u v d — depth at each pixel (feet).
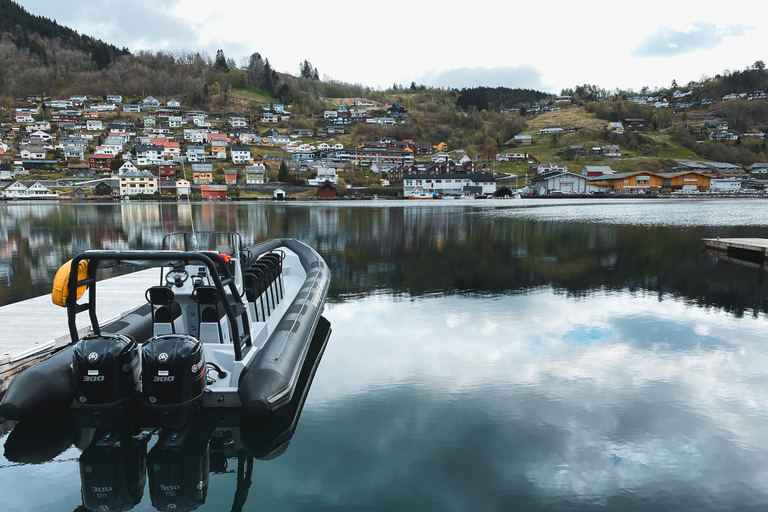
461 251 65.36
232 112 600.39
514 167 453.99
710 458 15.72
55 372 17.54
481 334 29.25
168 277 19.22
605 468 15.12
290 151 469.16
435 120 639.35
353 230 95.50
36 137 429.38
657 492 13.92
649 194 334.03
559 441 16.74
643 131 547.08
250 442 16.88
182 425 17.31
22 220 125.80
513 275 48.73
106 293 32.89
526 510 13.05
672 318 32.89
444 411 19.06
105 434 17.37
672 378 22.53
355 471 14.92
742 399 20.27
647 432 17.46
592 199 298.56
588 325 31.30
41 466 15.52
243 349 19.19
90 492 14.10
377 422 18.15
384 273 49.78
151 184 308.60
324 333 29.37
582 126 566.36
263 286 25.25
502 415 18.71
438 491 13.92
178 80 655.35
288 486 14.26
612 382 22.06
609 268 52.95
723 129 552.82
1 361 19.17
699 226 105.29
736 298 39.04
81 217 138.72
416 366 23.99
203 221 121.49
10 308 28.04
